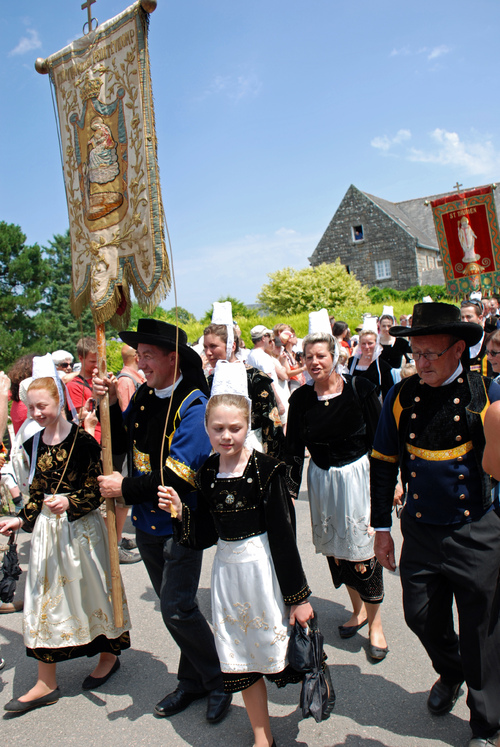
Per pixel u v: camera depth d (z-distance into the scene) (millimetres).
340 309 29359
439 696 2885
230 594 2553
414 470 2660
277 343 8602
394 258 41000
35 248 26812
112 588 3072
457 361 2629
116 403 3359
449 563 2557
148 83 2885
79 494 3150
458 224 6883
